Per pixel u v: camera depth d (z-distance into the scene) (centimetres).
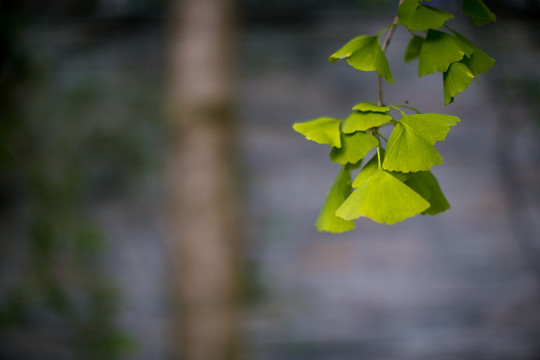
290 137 582
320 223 83
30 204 511
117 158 536
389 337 562
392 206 68
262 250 559
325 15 584
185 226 330
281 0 579
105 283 520
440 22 79
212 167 329
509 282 570
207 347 324
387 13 584
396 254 575
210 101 329
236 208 345
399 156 72
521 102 573
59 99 528
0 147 468
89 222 509
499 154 583
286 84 588
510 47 558
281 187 574
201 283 327
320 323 559
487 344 561
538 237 574
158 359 541
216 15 338
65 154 515
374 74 589
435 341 564
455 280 572
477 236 577
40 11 565
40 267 479
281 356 547
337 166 582
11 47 412
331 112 584
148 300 546
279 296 556
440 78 587
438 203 84
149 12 574
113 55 572
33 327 515
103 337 460
